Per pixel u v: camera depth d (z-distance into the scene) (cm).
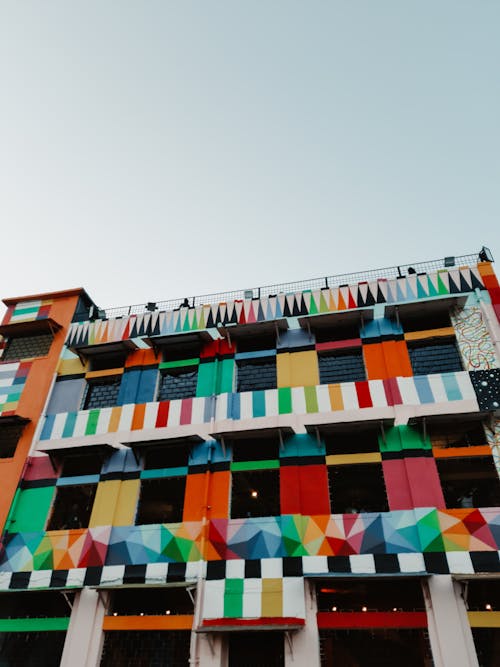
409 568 1164
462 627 1070
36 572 1373
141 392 1659
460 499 1248
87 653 1209
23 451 1612
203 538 1316
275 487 1386
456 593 1113
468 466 1287
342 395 1467
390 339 1535
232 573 1252
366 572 1180
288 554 1248
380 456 1343
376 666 1093
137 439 1546
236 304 1784
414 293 1620
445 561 1155
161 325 1817
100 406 1702
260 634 1190
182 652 1191
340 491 1336
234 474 1430
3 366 1847
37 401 1725
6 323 2005
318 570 1210
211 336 1708
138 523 1418
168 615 1230
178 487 1454
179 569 1291
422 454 1309
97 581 1320
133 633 1241
